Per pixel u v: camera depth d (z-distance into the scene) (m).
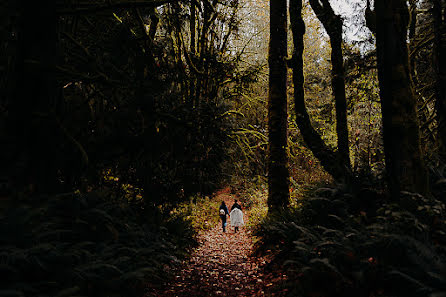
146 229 6.04
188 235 8.34
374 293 3.43
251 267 6.57
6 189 4.00
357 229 4.80
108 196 6.46
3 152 4.37
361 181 6.43
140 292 4.40
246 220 14.80
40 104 4.69
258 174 12.18
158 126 6.96
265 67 11.77
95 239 4.56
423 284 2.94
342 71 8.60
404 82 4.86
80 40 7.39
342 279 3.71
